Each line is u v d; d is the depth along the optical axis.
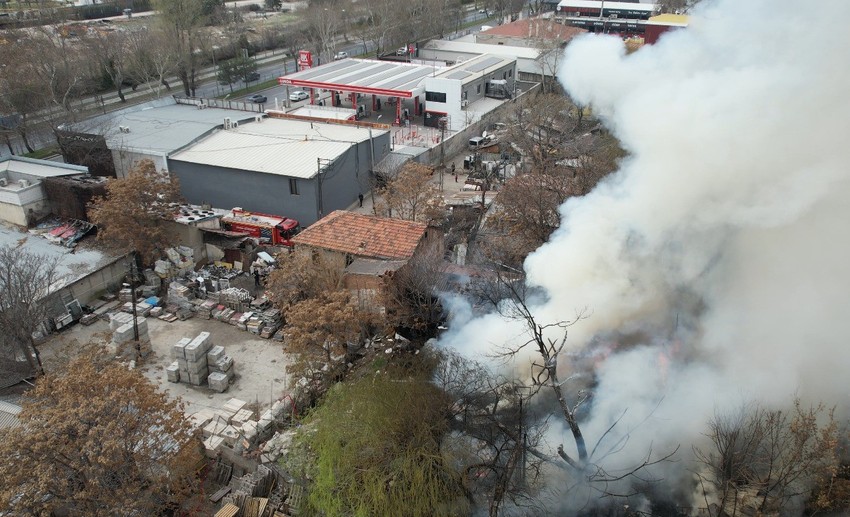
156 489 20.19
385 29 92.94
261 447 24.94
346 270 29.98
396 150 54.81
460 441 22.00
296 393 27.77
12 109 60.78
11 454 18.58
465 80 68.56
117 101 75.75
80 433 19.11
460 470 21.22
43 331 32.69
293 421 25.84
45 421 18.97
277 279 30.58
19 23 85.12
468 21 131.25
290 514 21.78
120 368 22.25
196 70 88.31
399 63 81.62
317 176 43.88
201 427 25.39
